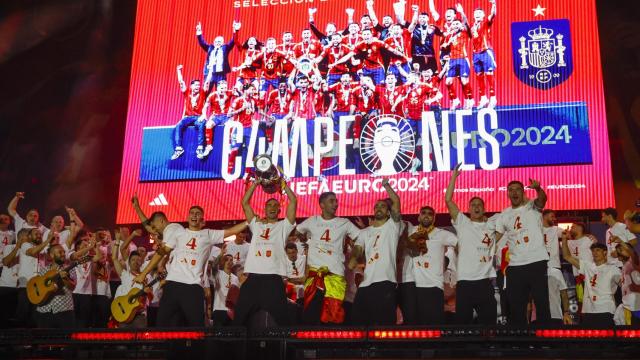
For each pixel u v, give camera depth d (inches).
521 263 285.7
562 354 235.1
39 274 366.9
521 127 458.0
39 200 576.7
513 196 293.1
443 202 458.3
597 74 454.9
